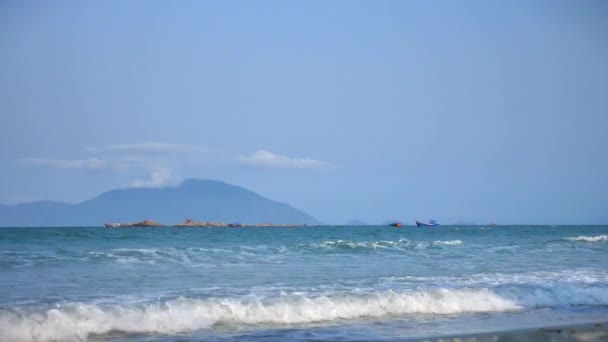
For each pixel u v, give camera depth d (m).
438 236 72.44
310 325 17.88
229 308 18.66
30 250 36.28
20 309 17.45
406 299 20.61
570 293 22.73
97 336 16.25
